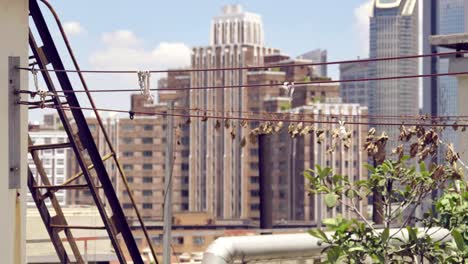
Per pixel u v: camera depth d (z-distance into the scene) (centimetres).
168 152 3116
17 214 2175
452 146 2116
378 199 2309
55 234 2678
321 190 2242
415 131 2117
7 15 2147
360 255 2267
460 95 3141
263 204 4181
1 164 2120
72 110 2473
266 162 4169
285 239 2688
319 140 2100
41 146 2548
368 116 2173
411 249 2303
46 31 2425
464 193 2300
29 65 2272
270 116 2300
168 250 3131
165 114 2331
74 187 2558
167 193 3102
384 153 2073
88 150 2520
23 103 2148
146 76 2044
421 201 2269
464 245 2238
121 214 2577
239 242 2611
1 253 2134
